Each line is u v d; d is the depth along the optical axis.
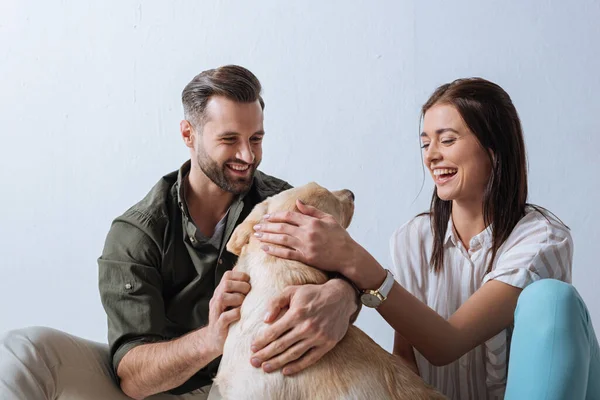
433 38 3.16
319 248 1.61
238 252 1.71
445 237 1.99
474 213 1.93
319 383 1.48
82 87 3.32
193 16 3.24
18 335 1.82
